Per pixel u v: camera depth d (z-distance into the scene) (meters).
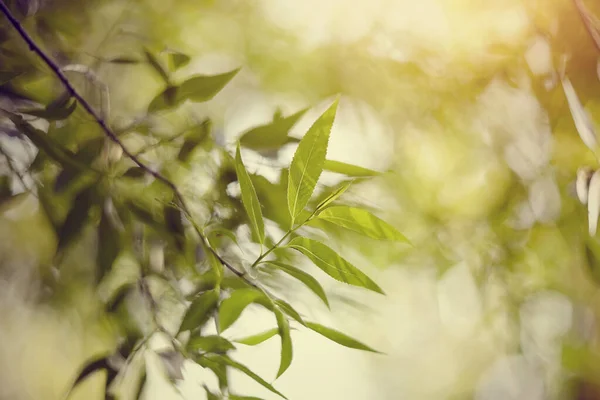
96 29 1.48
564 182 1.48
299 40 1.98
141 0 1.66
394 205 1.62
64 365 1.76
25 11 1.32
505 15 1.66
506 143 1.59
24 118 1.19
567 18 1.46
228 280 1.14
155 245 1.23
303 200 1.06
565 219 1.47
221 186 1.21
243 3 1.98
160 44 1.48
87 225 1.20
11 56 1.25
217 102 1.43
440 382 2.25
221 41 1.96
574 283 1.65
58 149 1.16
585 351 1.72
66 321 1.45
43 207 1.22
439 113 1.76
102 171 1.19
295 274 1.08
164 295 1.25
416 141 1.77
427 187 1.69
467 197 1.70
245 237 1.21
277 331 1.13
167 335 1.17
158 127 1.24
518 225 1.59
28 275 1.47
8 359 1.76
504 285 1.66
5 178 1.23
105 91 1.21
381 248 1.43
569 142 1.48
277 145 1.21
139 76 1.44
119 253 1.20
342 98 1.85
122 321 1.22
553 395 1.77
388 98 1.84
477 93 1.69
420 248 1.65
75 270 1.35
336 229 1.27
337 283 1.41
